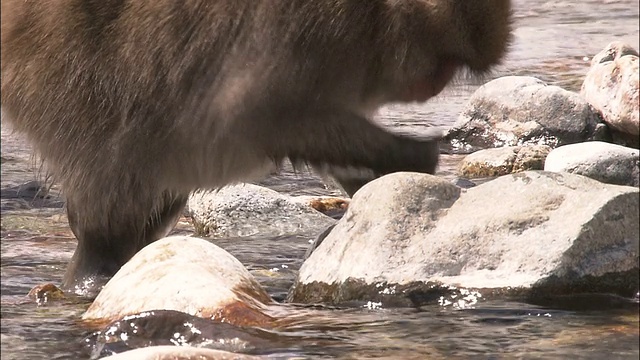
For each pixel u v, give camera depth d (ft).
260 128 36.65
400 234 31.30
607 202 29.78
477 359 26.25
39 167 39.86
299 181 53.21
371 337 28.19
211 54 35.91
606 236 29.73
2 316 32.48
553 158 40.70
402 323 29.09
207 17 35.78
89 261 37.22
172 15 35.83
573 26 92.53
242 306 29.94
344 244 31.86
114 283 31.76
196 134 36.50
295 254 39.99
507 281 29.73
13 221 47.70
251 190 45.50
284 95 36.32
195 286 30.50
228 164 37.14
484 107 57.57
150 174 36.78
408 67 36.78
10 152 61.00
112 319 30.73
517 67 76.38
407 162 37.11
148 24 35.91
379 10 36.01
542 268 29.53
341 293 31.04
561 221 30.12
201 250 32.12
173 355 24.86
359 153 37.11
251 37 35.83
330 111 36.76
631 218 29.96
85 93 36.40
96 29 36.19
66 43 36.35
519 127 55.88
